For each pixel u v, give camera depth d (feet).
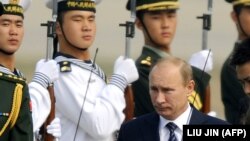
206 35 91.20
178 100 71.31
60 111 83.66
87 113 82.74
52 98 81.87
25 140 73.72
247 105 71.87
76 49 84.58
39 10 162.50
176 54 166.81
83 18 84.58
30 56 158.20
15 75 75.77
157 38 89.04
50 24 83.92
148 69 87.71
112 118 83.20
